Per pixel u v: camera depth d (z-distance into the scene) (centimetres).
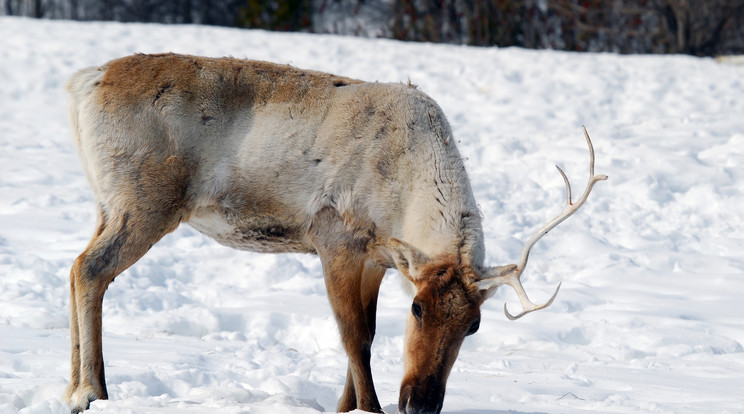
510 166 5325
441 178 2281
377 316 3209
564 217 2027
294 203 2352
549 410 2227
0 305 3136
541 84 7462
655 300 3494
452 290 2028
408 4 14262
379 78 7650
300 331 3102
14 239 4031
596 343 3081
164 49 8212
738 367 2795
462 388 2427
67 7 17550
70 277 2261
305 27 14612
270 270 3759
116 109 2323
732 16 13862
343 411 2300
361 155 2328
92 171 2358
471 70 7812
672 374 2705
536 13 13975
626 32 13462
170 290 3466
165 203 2322
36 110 6688
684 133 5959
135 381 2298
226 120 2369
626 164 5247
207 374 2447
